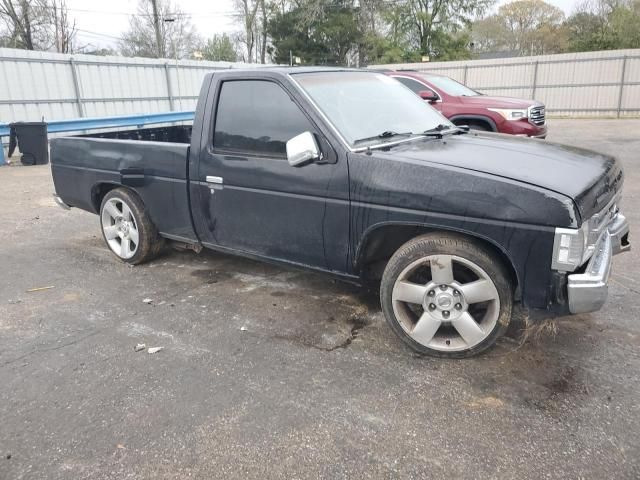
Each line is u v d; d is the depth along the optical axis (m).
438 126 4.36
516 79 24.95
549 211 2.89
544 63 24.08
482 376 3.21
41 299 4.60
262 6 44.19
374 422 2.82
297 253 3.97
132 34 49.88
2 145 12.84
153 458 2.60
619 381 3.12
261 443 2.68
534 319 3.17
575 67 23.41
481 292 3.22
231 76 4.15
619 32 32.22
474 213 3.08
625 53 22.16
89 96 18.00
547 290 3.02
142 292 4.71
